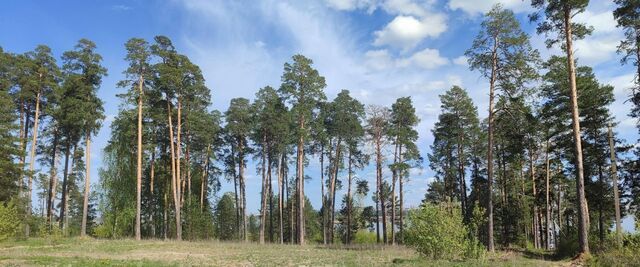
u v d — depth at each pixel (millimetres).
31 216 36969
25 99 39812
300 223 41719
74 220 64312
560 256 27312
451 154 46250
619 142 33469
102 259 19641
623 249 19766
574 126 23016
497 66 27609
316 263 19984
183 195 48719
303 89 39812
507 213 43031
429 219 20219
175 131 45969
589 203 34562
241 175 50625
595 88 32594
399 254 25469
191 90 40531
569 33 23000
